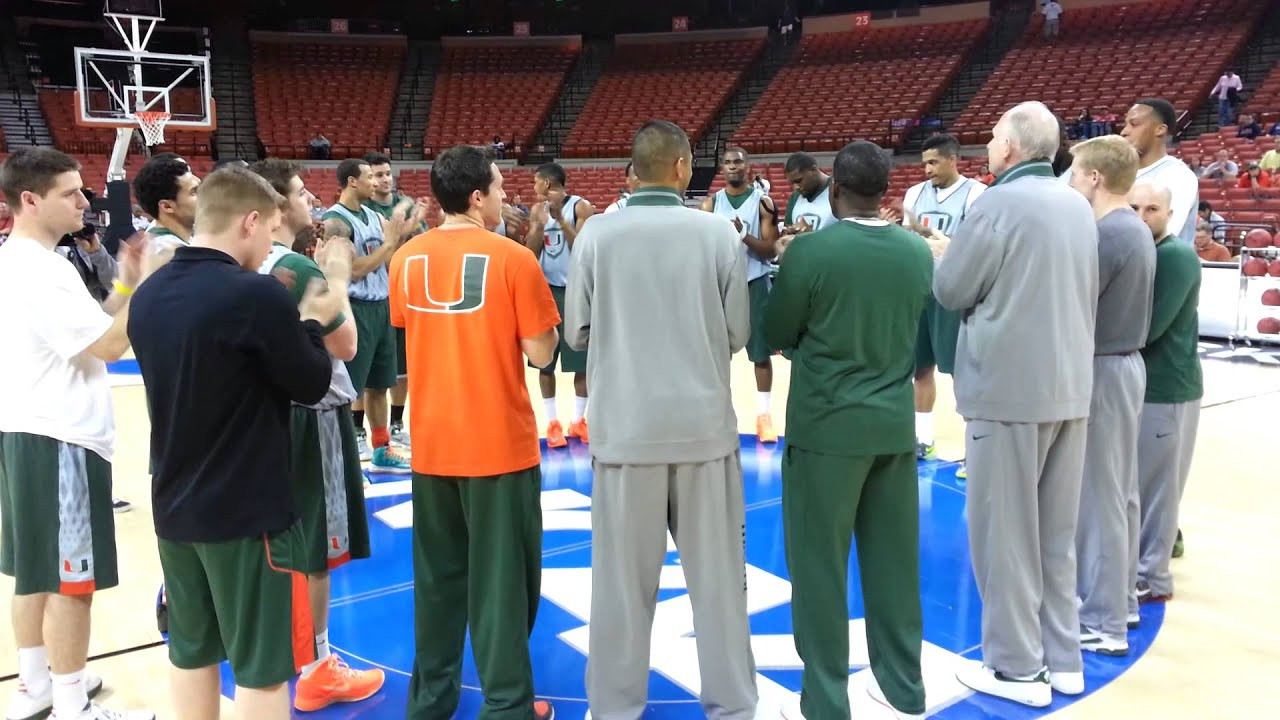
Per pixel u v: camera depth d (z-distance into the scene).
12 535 2.52
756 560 3.89
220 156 19.17
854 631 3.21
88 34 20.77
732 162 5.19
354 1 22.50
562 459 5.44
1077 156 3.02
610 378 2.44
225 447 2.01
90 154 17.92
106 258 4.93
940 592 3.54
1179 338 3.28
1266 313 8.96
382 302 4.91
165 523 2.03
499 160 19.41
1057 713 2.68
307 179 18.41
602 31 23.44
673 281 2.38
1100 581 3.02
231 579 2.04
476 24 23.39
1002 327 2.60
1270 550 3.95
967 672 2.83
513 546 2.51
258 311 1.96
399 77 21.80
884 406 2.46
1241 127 14.99
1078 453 2.73
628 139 20.17
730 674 2.53
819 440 2.48
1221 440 5.68
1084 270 2.61
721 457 2.46
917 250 2.46
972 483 2.75
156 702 2.79
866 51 21.12
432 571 2.60
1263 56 17.81
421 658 2.62
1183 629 3.22
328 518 2.73
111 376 8.20
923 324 5.01
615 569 2.52
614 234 2.40
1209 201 12.75
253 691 2.09
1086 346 2.66
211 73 20.98
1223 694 2.79
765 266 5.32
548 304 2.52
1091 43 19.09
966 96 19.58
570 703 2.80
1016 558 2.68
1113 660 3.00
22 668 2.67
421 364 2.51
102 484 2.58
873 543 2.59
